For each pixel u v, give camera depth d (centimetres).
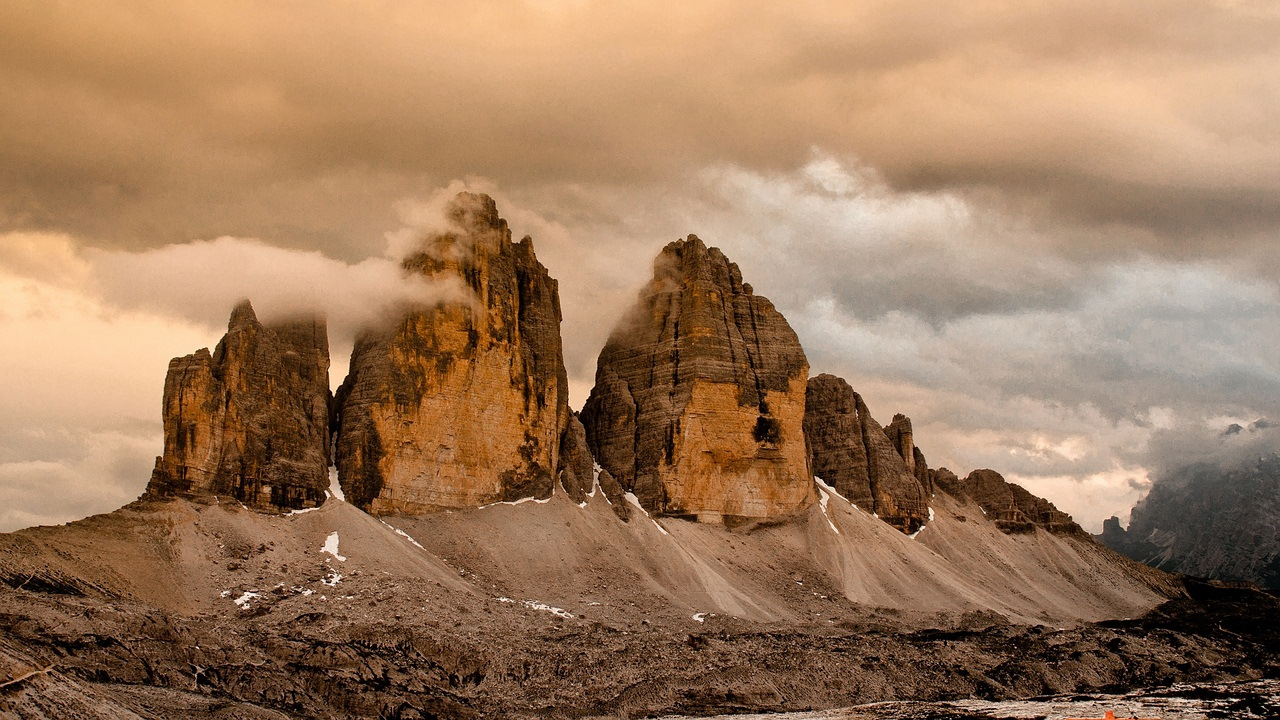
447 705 17350
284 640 18500
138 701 14688
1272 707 18738
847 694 19988
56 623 16725
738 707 18750
